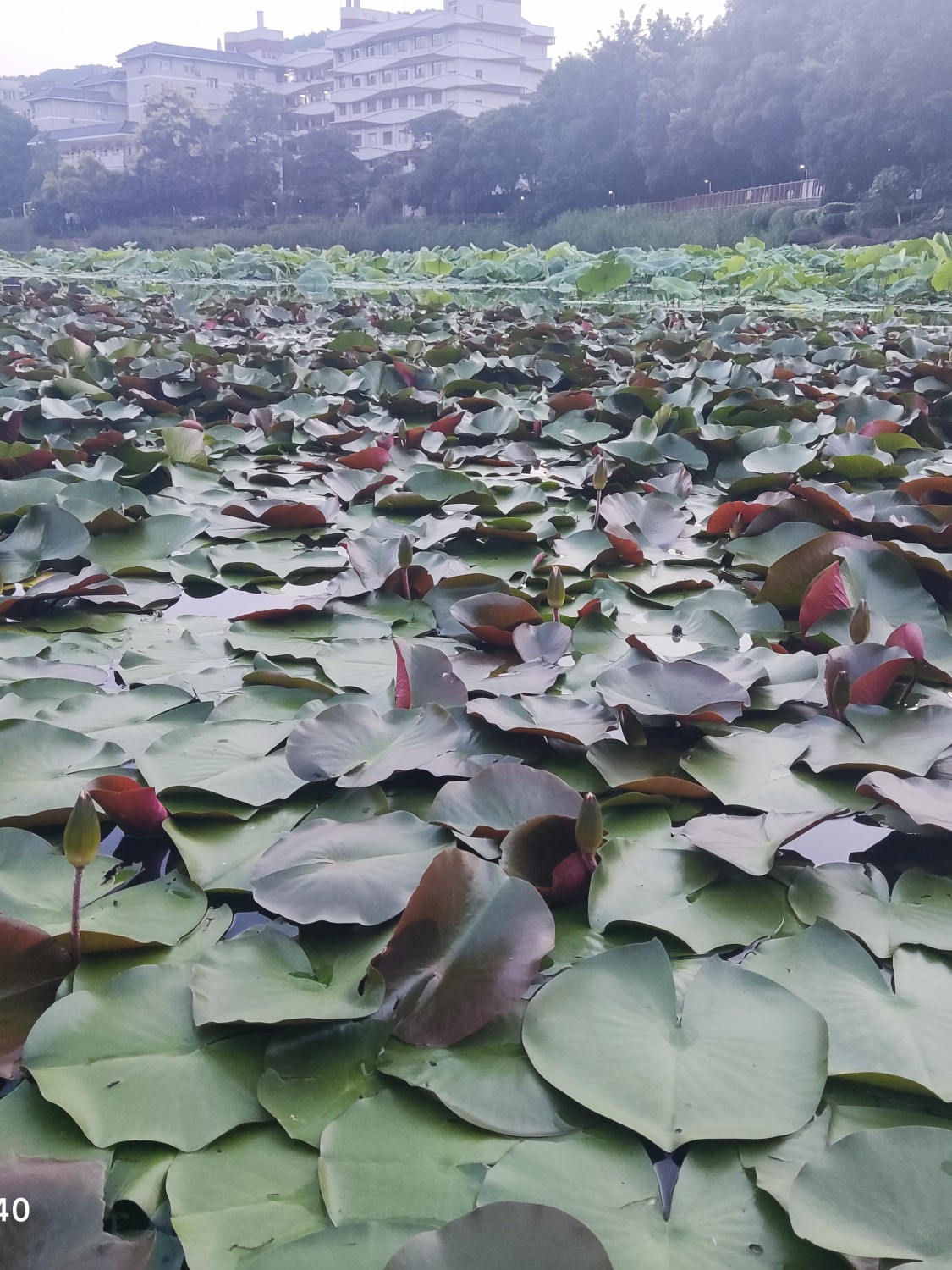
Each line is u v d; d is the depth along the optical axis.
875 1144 0.67
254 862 1.03
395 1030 0.80
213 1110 0.74
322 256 14.86
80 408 3.29
